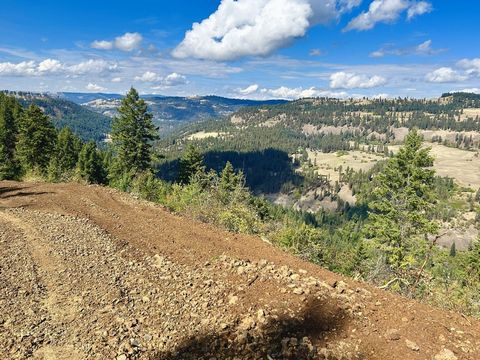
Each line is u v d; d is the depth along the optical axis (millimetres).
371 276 17328
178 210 19656
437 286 13867
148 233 12641
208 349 5941
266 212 44094
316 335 6113
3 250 10758
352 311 6875
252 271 8922
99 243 11555
